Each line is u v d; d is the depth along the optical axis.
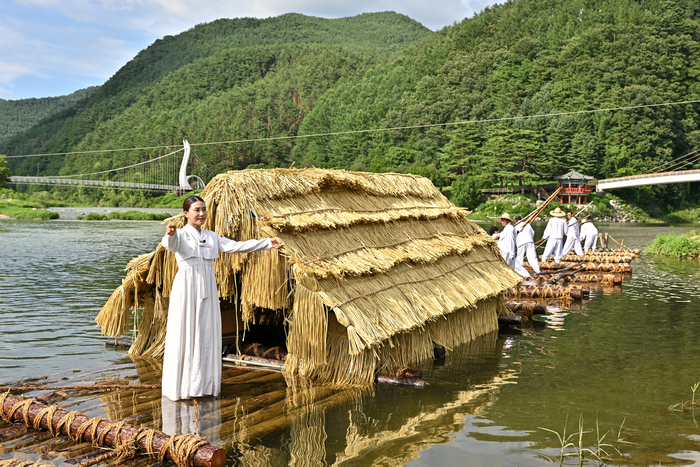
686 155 86.69
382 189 6.91
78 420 3.67
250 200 4.93
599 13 126.88
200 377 4.45
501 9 151.75
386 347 5.27
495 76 113.38
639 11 119.31
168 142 148.00
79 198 122.25
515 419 4.13
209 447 3.32
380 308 5.15
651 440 3.75
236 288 5.46
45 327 7.12
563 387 4.91
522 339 6.84
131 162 147.88
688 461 3.44
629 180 68.62
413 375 5.10
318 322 4.81
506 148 78.88
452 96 112.94
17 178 117.50
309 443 3.66
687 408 4.37
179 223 5.04
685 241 18.47
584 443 3.70
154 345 5.84
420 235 6.86
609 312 8.57
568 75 104.25
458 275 6.82
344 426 3.97
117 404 4.29
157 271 5.46
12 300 9.16
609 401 4.54
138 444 3.47
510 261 10.19
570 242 15.52
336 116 141.00
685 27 110.56
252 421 4.01
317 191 5.86
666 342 6.62
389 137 113.50
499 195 77.38
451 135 94.25
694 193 85.69
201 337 4.45
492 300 7.47
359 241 5.73
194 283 4.41
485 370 5.46
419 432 3.88
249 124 148.00
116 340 6.29
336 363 5.05
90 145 176.25
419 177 8.25
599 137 86.25
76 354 5.85
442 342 6.25
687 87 100.06
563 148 82.00
